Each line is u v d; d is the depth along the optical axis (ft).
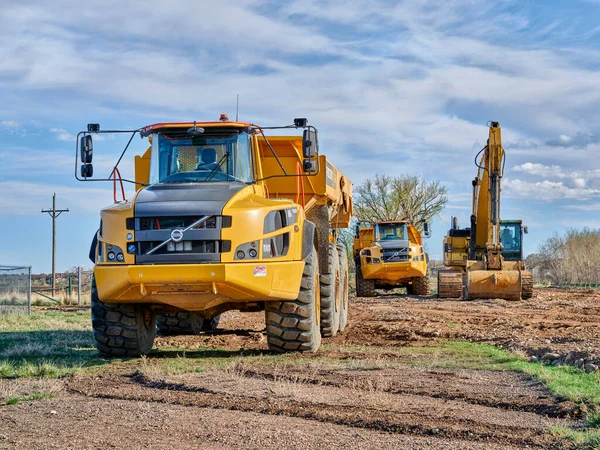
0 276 79.66
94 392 25.30
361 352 35.27
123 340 35.19
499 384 26.25
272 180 42.29
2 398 24.23
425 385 25.91
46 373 29.35
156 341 42.55
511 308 71.82
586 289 118.21
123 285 31.48
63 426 20.01
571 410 21.17
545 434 18.71
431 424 19.74
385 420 20.15
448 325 51.13
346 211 60.80
